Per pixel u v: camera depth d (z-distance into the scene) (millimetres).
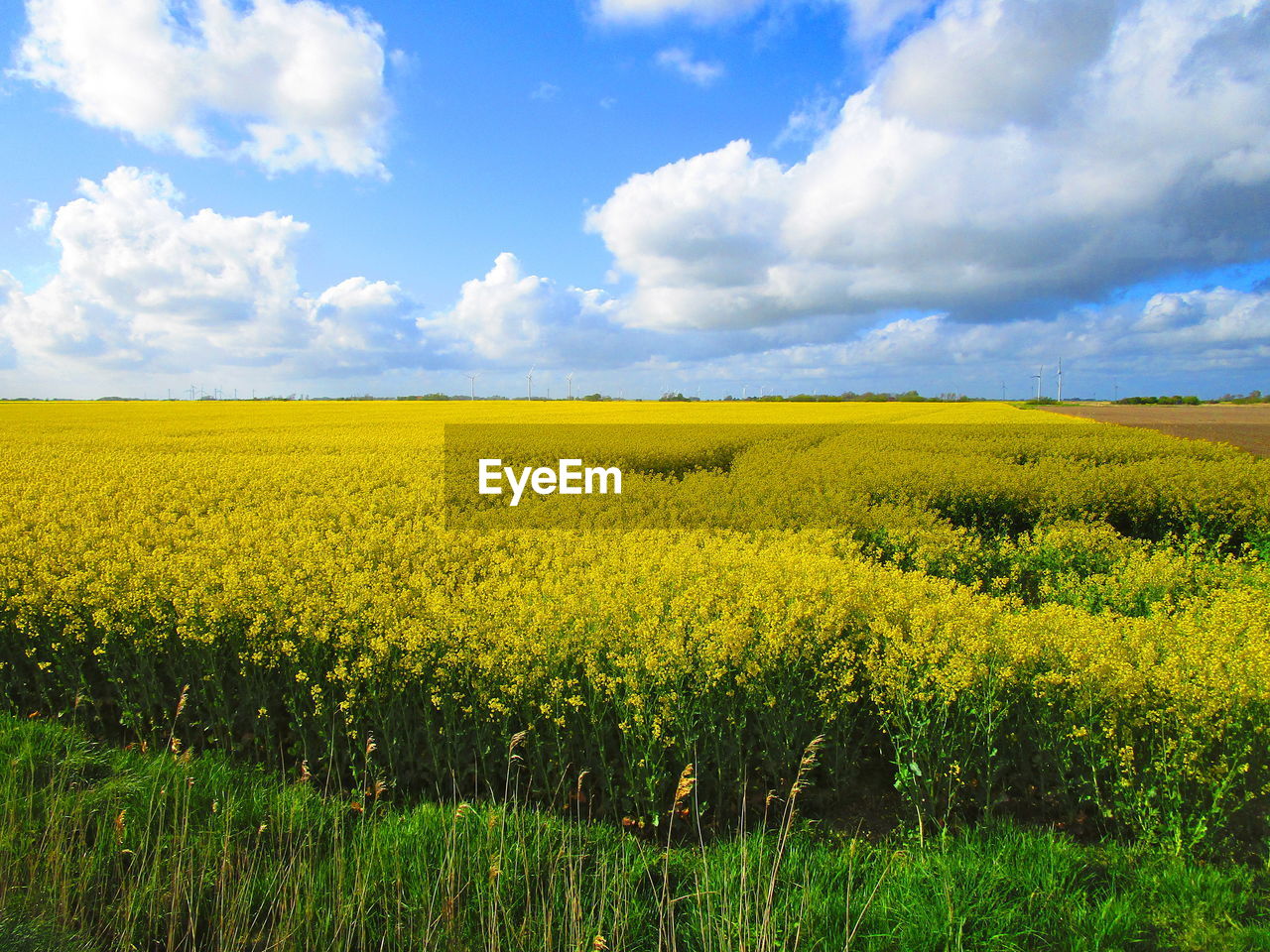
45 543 8352
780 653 5000
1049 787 4641
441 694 4922
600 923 3363
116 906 3643
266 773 5051
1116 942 3326
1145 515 12547
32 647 6141
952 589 7633
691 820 4562
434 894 3688
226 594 5934
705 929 3424
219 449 20500
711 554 8008
